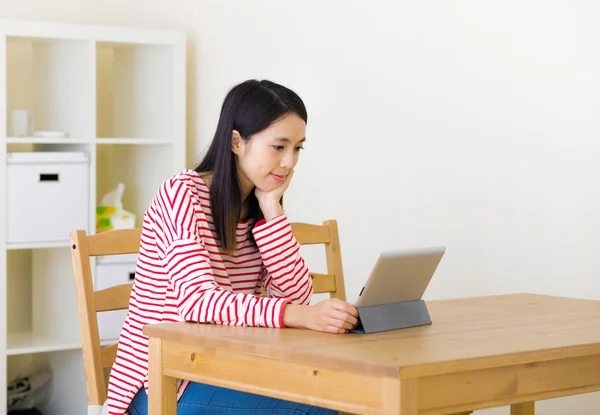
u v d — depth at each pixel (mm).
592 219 2756
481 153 3082
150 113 4023
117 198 3896
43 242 3562
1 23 3457
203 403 1951
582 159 2781
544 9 2877
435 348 1568
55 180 3586
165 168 3961
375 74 3410
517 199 2984
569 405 2867
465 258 3148
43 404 3918
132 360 2043
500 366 1535
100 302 2230
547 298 2312
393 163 3365
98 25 3828
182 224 1953
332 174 3604
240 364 1658
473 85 3094
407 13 3291
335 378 1505
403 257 1754
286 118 2016
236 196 2059
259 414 1952
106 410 2090
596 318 1961
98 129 4254
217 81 3992
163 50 3926
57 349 3598
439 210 3219
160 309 2025
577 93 2789
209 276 1900
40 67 3912
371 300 1774
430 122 3234
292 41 3703
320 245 3654
